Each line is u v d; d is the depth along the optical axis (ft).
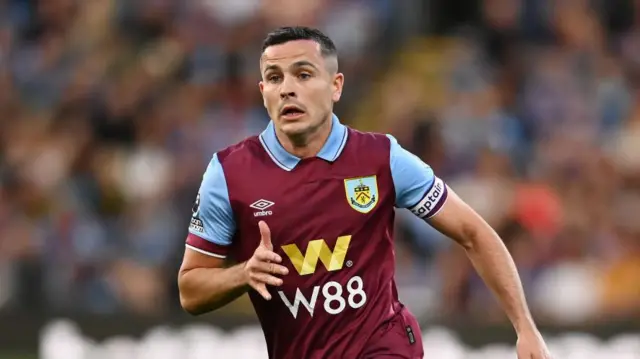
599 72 161.58
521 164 146.41
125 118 155.94
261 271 56.65
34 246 137.49
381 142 61.52
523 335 60.54
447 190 62.03
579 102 156.87
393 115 153.99
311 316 60.49
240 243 61.77
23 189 146.41
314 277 60.08
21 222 141.59
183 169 145.18
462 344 119.75
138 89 159.12
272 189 60.39
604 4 170.40
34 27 171.73
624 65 165.37
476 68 161.58
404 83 160.76
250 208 60.39
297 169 60.64
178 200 140.97
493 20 167.12
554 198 140.05
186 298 61.72
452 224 61.62
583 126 153.69
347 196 60.29
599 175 146.82
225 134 151.64
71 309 123.75
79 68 164.55
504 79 161.27
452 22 171.12
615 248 138.72
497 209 137.90
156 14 168.04
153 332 121.19
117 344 121.70
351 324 60.39
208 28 163.53
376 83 163.43
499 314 126.72
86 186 147.64
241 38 161.79
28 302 135.13
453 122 149.89
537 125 154.30
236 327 119.85
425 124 147.74
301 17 163.22
